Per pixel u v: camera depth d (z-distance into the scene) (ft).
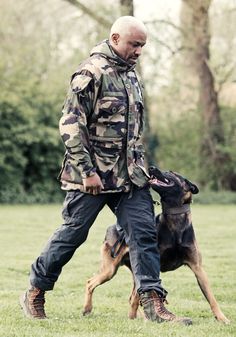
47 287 22.68
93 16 100.53
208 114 106.63
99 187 21.49
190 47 102.53
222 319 22.75
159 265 22.29
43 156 99.91
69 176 21.86
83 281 32.17
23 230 56.13
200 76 105.81
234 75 105.70
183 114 108.47
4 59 100.58
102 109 21.49
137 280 22.03
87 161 21.27
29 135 97.35
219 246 45.83
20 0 103.76
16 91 98.89
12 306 25.14
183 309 25.40
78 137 21.17
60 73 102.47
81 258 40.16
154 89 104.99
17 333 19.98
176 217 23.26
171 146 110.32
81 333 20.24
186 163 110.22
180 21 102.58
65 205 22.17
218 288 30.27
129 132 21.89
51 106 100.53
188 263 23.53
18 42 103.60
